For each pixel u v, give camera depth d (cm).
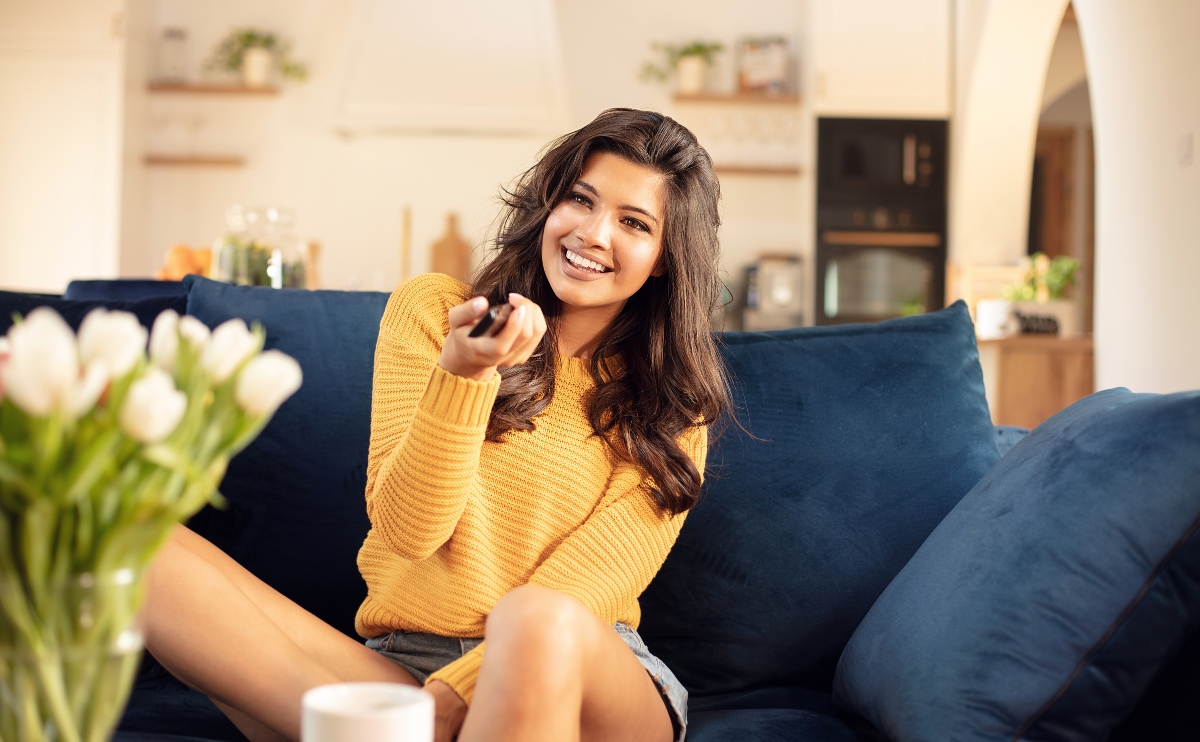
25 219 622
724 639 152
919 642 117
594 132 142
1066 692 106
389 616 137
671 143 142
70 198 621
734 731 128
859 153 620
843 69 620
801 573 151
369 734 65
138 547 64
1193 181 352
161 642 109
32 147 621
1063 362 427
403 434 129
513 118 641
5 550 60
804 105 666
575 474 140
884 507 154
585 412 144
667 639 154
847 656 134
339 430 161
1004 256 601
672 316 145
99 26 618
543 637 96
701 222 144
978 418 163
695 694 152
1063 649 106
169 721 133
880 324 170
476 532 134
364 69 638
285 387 65
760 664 151
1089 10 430
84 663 63
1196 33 349
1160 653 106
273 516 158
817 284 620
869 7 618
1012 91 585
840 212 621
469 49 638
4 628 61
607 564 134
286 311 168
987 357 432
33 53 619
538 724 94
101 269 623
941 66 618
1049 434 128
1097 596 106
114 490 61
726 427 157
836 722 135
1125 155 401
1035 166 802
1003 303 437
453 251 680
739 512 153
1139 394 125
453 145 686
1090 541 108
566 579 131
